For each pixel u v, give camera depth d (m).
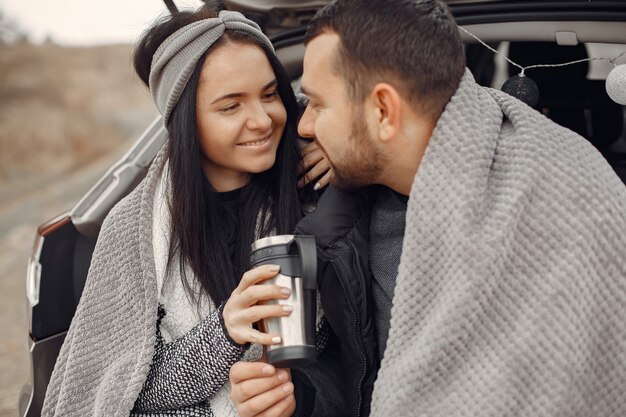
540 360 1.29
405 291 1.39
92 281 1.85
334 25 1.44
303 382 1.72
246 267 1.81
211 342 1.60
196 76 1.73
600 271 1.33
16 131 15.08
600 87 2.13
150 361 1.71
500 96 1.51
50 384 1.90
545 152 1.37
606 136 2.21
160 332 1.79
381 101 1.42
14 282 6.09
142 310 1.76
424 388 1.34
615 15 1.99
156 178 1.85
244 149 1.77
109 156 15.58
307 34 1.50
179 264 1.79
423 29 1.39
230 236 1.85
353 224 1.63
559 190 1.34
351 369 1.65
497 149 1.41
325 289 1.63
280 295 1.45
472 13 2.08
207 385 1.64
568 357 1.29
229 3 2.14
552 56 2.09
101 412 1.72
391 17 1.40
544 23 2.02
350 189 1.57
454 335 1.32
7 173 13.28
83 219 2.24
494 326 1.32
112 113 19.78
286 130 1.86
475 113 1.41
